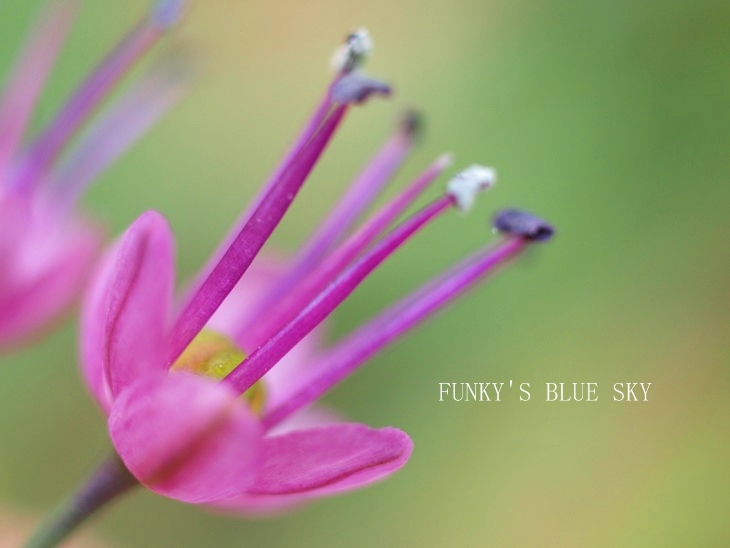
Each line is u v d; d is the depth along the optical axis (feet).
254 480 0.22
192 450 0.22
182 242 0.36
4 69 0.33
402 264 0.34
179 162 0.37
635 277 0.35
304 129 0.24
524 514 0.33
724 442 0.33
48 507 0.33
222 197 0.37
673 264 0.35
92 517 0.24
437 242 0.34
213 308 0.23
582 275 0.35
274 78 0.40
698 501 0.33
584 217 0.35
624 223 0.35
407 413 0.34
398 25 0.39
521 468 0.34
